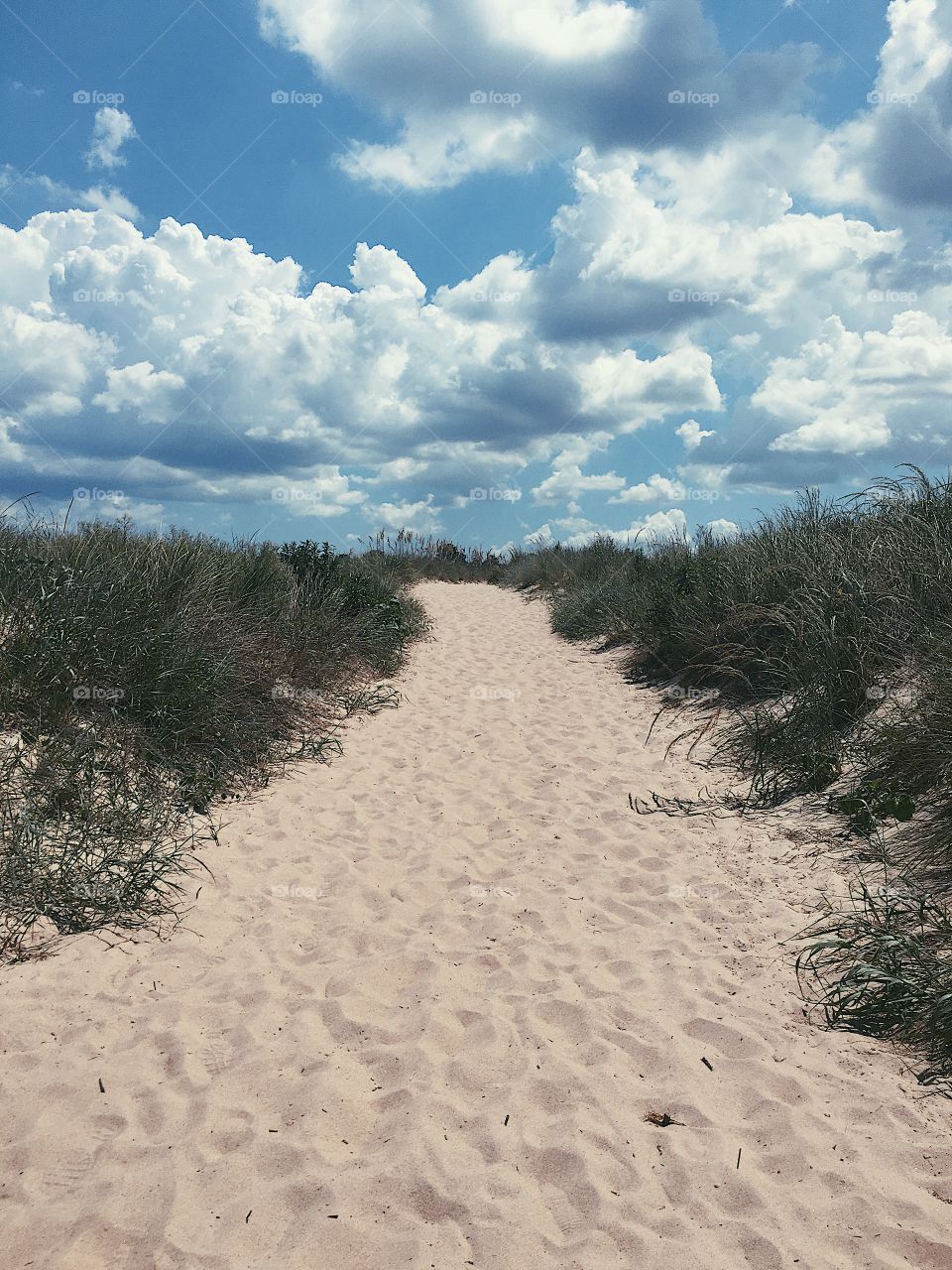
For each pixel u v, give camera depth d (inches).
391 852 211.5
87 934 162.1
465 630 568.7
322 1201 100.4
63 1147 109.0
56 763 206.1
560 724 325.1
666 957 157.5
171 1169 105.0
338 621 410.0
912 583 255.6
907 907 151.9
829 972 145.7
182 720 246.8
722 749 266.7
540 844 214.5
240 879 192.2
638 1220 97.7
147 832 200.7
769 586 327.0
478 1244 94.4
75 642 240.7
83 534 315.0
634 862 201.3
